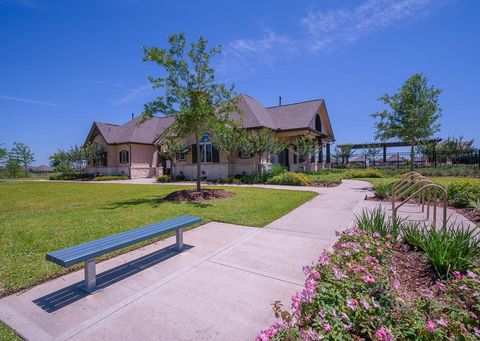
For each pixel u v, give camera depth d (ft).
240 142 55.72
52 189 54.75
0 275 11.69
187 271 11.94
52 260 9.36
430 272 10.37
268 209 25.53
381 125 42.01
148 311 8.84
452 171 68.54
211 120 34.30
